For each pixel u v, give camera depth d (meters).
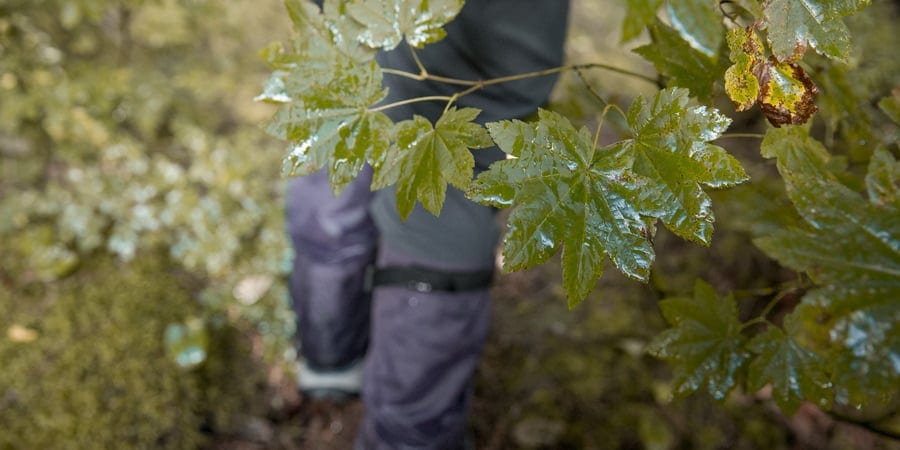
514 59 1.12
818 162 0.75
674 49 0.78
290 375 2.12
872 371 0.53
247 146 2.75
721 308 0.89
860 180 0.83
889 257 0.57
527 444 1.92
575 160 0.62
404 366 1.40
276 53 0.72
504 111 1.17
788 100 0.64
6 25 2.63
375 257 1.70
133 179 2.55
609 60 3.48
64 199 2.45
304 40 0.73
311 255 1.65
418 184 0.66
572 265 0.59
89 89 2.67
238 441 1.96
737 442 1.89
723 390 0.88
